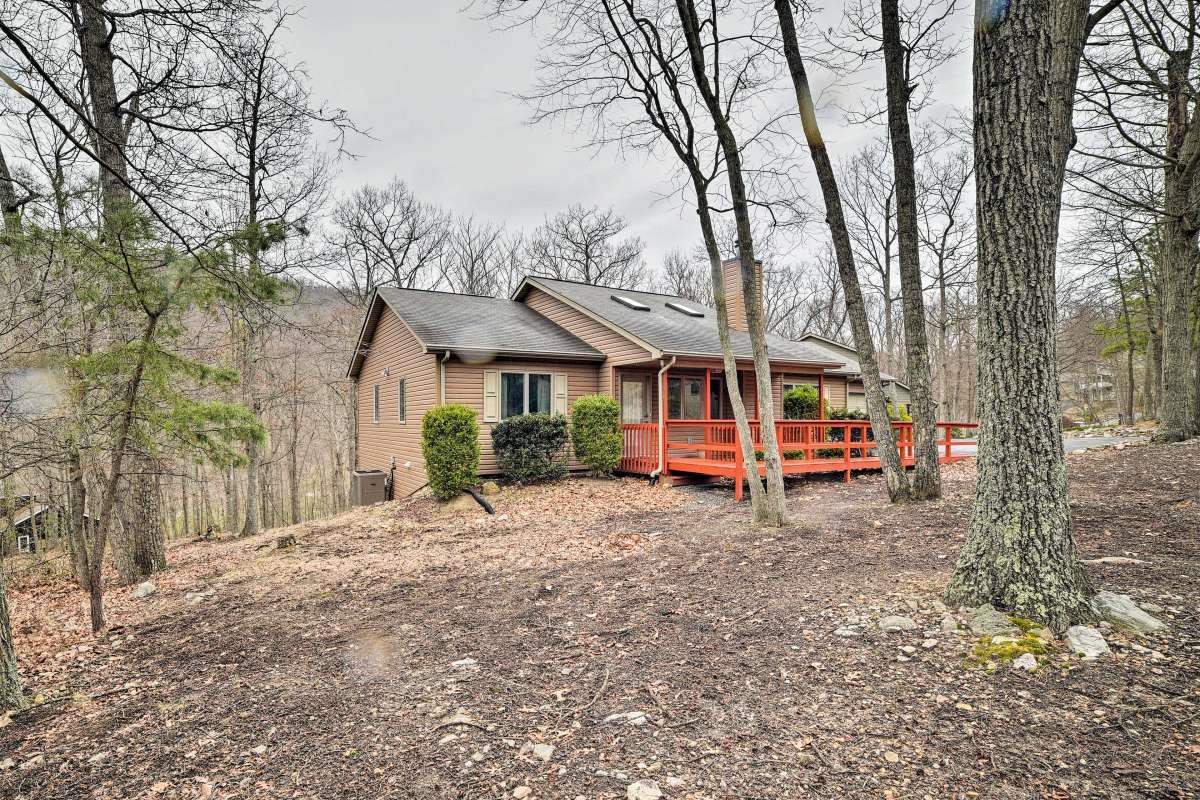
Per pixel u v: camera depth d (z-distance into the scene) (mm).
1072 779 2180
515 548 7543
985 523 3744
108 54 7203
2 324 4980
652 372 14922
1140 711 2533
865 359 8484
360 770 2641
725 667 3477
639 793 2336
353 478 15938
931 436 8250
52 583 7867
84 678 4078
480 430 12922
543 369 13773
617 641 4070
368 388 17766
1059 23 4430
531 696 3305
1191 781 2096
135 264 4707
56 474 7266
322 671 3875
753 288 7746
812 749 2549
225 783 2602
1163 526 5457
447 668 3789
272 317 6555
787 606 4410
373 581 6266
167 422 5109
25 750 3023
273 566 7402
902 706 2816
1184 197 10516
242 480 20391
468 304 15891
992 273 3680
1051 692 2768
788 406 17172
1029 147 3527
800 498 10070
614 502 10617
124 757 2885
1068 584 3447
